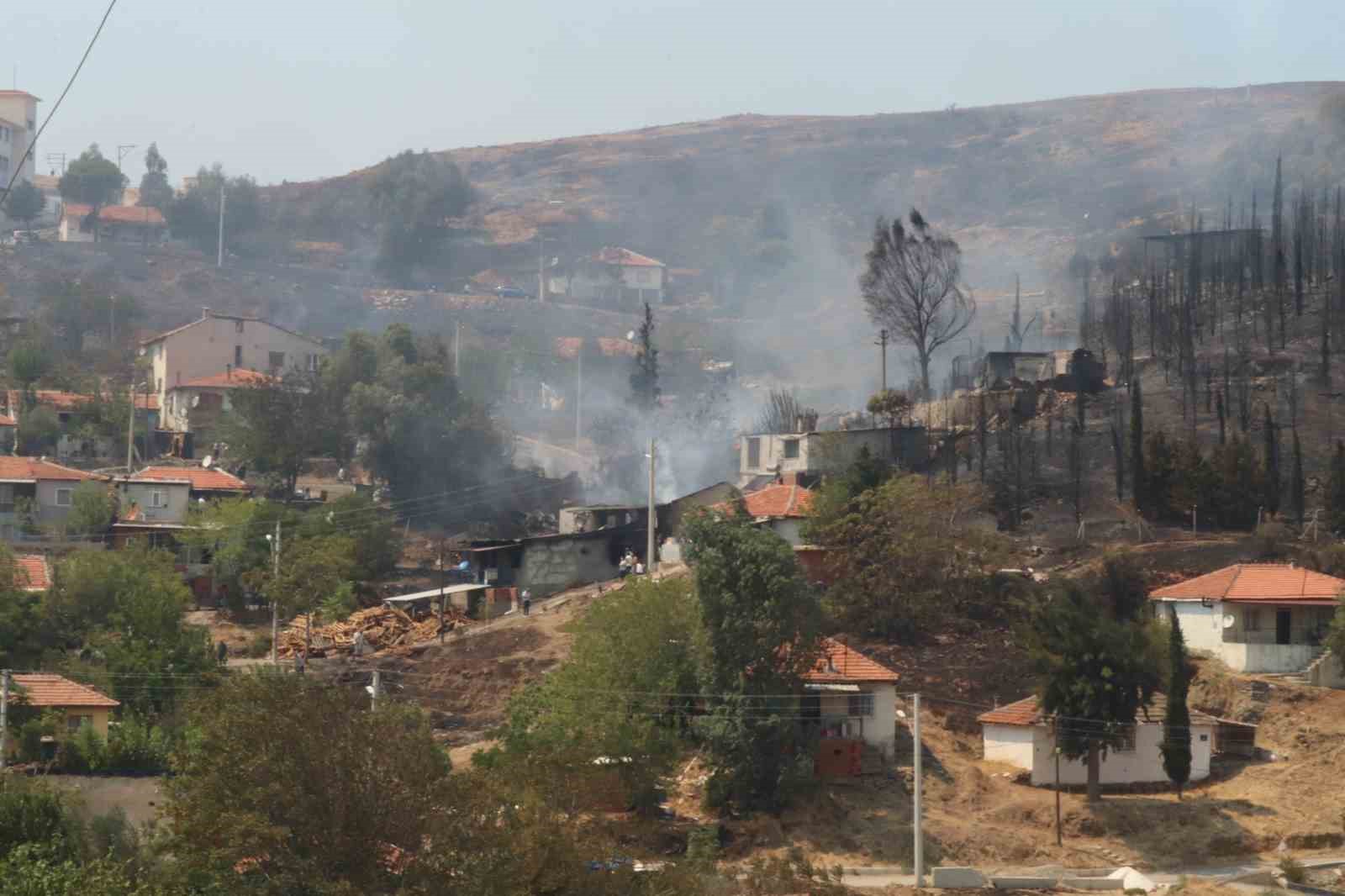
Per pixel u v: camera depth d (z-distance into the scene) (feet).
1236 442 653.30
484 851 274.36
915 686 515.91
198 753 278.26
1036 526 643.45
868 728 472.85
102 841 318.86
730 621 447.83
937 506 568.00
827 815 435.94
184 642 507.71
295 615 625.41
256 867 268.41
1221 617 536.83
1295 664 523.70
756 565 452.35
